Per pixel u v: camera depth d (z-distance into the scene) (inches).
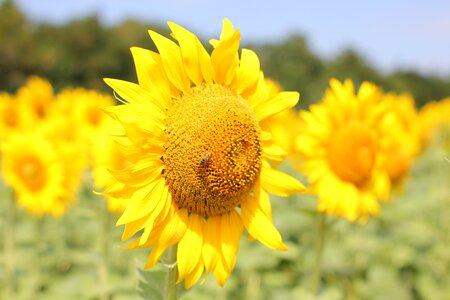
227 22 25.9
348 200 41.7
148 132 23.7
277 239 25.7
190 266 24.7
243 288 51.8
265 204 26.1
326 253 53.0
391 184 60.2
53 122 65.9
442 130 123.1
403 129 76.7
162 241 24.4
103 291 41.0
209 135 24.4
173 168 24.4
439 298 59.8
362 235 56.6
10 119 66.4
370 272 58.5
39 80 77.5
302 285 49.9
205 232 25.4
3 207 64.8
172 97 24.8
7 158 49.7
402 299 55.1
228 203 25.3
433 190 92.5
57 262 55.0
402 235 69.4
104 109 23.3
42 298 47.2
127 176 23.7
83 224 60.8
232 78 25.8
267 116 26.2
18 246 57.6
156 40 24.4
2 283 51.1
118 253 49.6
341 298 50.0
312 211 42.0
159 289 26.0
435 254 67.2
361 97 42.8
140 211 23.8
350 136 41.9
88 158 59.1
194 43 24.8
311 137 42.3
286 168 74.2
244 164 25.0
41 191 50.0
